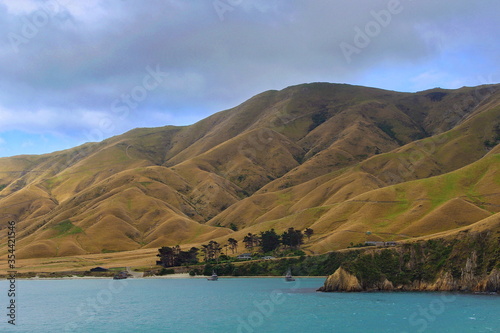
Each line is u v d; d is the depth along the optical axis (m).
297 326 93.50
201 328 95.00
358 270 139.88
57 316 112.44
